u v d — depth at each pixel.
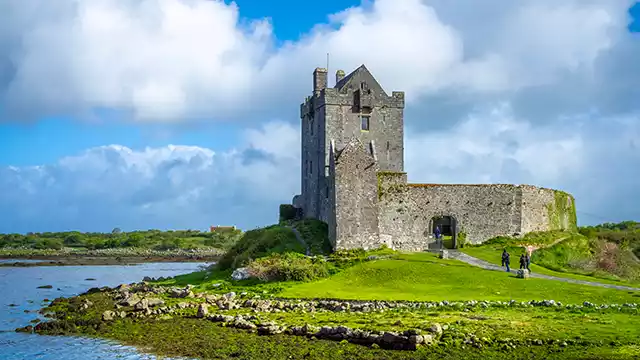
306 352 33.78
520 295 47.91
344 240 66.81
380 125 79.38
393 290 51.12
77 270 106.12
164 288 61.06
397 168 79.50
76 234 190.00
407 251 68.31
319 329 37.38
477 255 65.38
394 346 33.94
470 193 71.00
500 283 52.16
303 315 42.94
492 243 70.12
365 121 79.00
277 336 37.59
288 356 33.25
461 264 60.00
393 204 69.56
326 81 82.94
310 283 55.62
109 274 96.88
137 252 152.50
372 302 46.09
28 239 178.75
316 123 81.00
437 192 70.56
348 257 63.91
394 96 80.12
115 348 37.47
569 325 36.75
